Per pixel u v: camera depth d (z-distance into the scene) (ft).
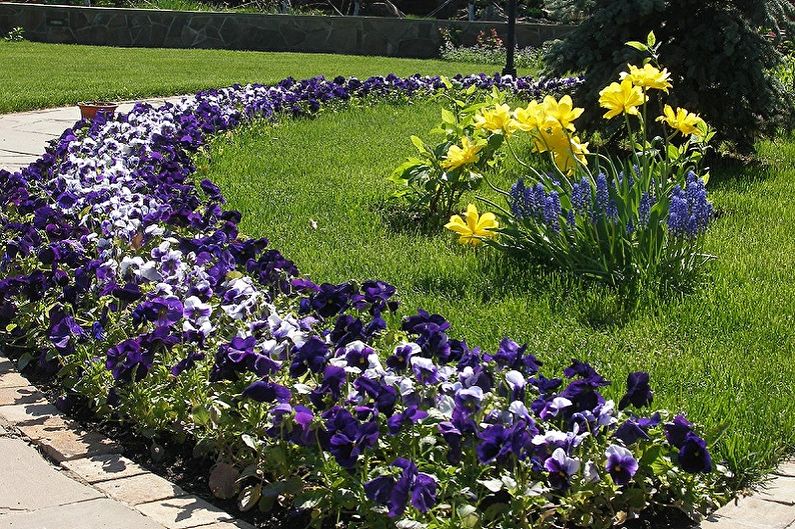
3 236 17.46
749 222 21.52
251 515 10.27
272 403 10.73
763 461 11.29
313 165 27.27
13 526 9.61
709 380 13.17
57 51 64.34
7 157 28.76
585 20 29.37
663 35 28.02
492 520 9.45
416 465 9.84
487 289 16.81
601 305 15.92
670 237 17.22
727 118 28.12
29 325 14.62
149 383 11.98
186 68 55.26
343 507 9.99
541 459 9.70
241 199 22.81
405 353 10.74
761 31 28.40
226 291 13.17
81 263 15.10
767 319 15.40
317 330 12.73
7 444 11.60
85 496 10.36
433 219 21.48
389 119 35.88
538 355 13.94
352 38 70.59
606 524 9.71
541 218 18.01
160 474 11.14
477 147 20.39
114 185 19.08
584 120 28.84
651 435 10.68
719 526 10.09
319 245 19.20
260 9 81.87
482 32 68.28
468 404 9.93
